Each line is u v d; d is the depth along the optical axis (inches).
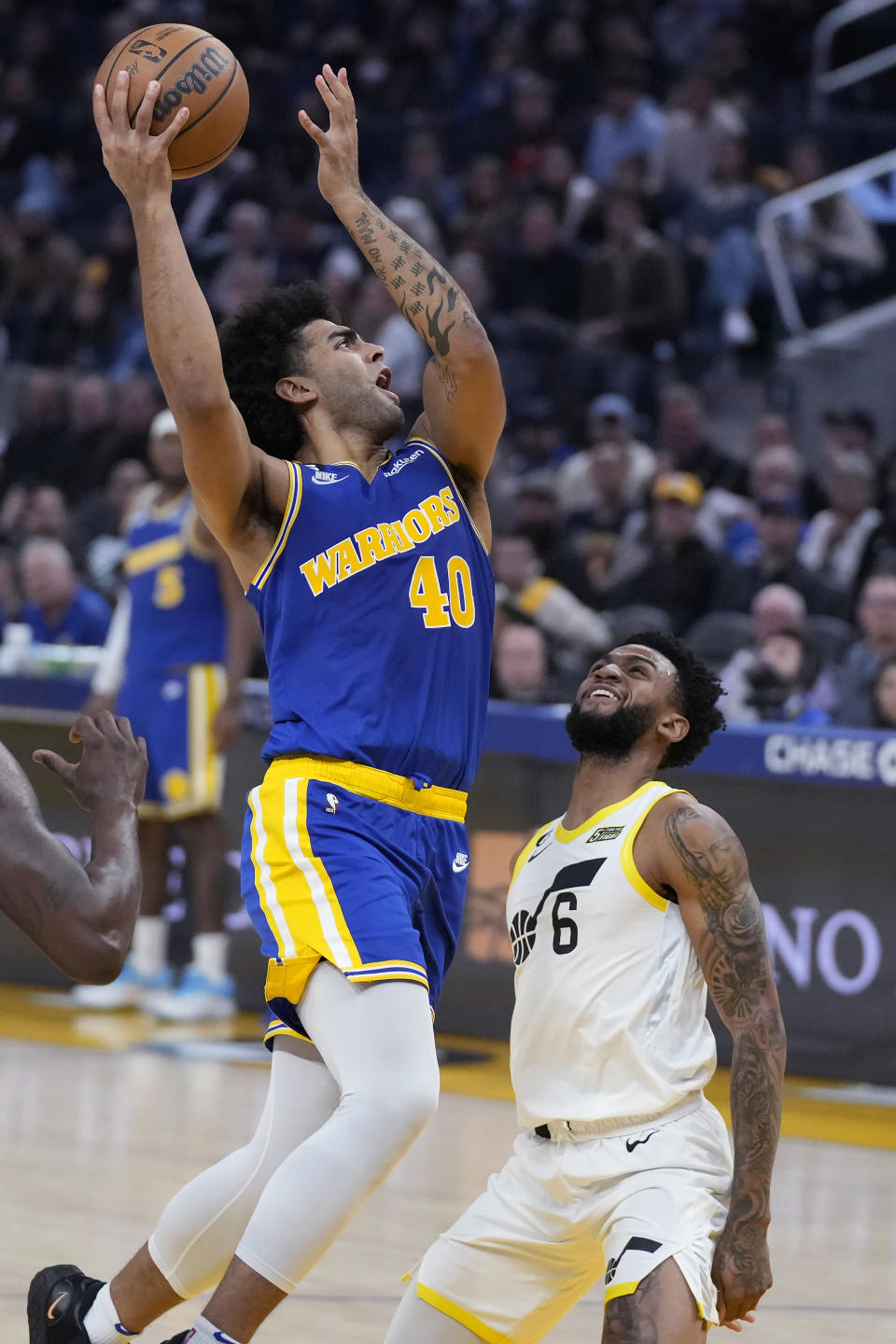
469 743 235.9
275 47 1278.3
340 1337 273.0
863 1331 287.6
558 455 873.5
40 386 964.0
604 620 679.1
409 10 1253.1
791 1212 363.3
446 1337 223.6
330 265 1048.2
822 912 498.9
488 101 1161.4
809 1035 500.4
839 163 1050.7
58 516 825.5
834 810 496.1
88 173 1237.1
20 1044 513.0
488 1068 500.7
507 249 990.4
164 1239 226.8
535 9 1194.6
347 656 227.1
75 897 152.3
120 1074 473.7
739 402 895.7
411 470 239.8
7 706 619.2
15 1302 279.9
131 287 1097.4
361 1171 207.5
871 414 906.1
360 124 1160.8
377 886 218.5
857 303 934.4
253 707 575.8
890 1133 440.5
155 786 558.3
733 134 984.9
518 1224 220.2
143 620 558.6
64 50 1322.6
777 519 684.7
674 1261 203.2
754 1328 287.0
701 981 221.9
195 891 565.3
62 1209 339.0
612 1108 216.1
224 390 222.5
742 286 933.2
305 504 230.8
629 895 220.1
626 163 967.0
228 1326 205.8
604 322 921.5
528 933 227.6
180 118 224.4
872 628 561.9
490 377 243.3
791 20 1117.1
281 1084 227.3
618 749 232.8
